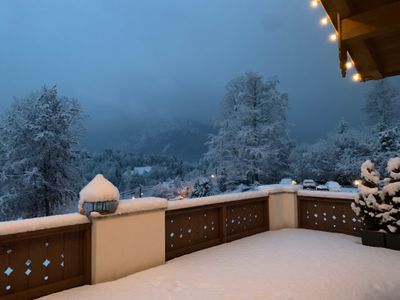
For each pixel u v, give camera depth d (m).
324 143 22.36
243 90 21.45
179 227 4.53
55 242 3.25
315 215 6.12
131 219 3.75
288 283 3.39
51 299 3.02
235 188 20.84
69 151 15.98
